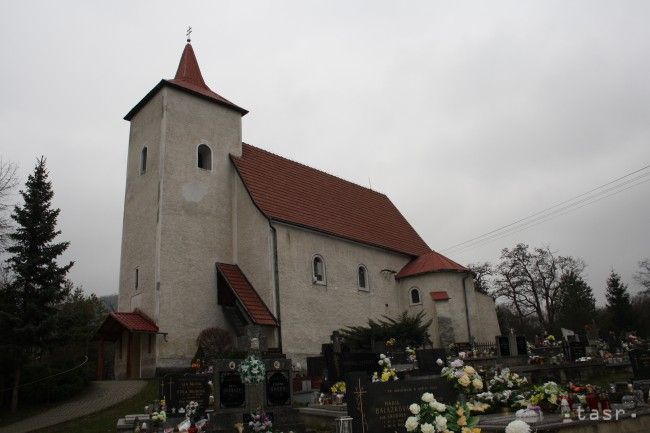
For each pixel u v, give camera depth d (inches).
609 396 465.4
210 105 1152.8
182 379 604.4
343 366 663.1
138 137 1137.4
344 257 1211.9
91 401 788.0
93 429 627.5
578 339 1134.4
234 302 1009.5
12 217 935.7
